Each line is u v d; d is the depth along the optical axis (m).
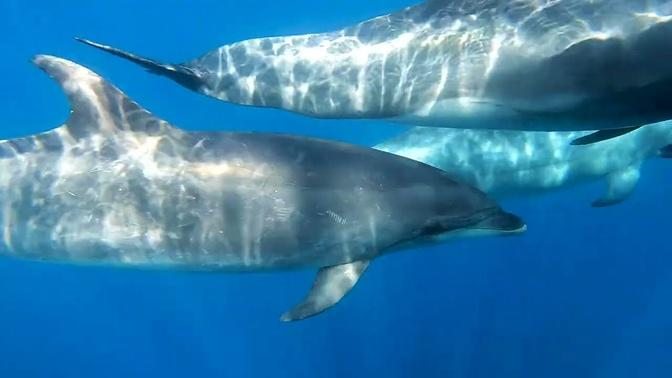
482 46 1.96
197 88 2.26
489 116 2.02
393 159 2.00
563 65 1.88
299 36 2.19
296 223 1.89
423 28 2.05
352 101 2.11
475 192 2.00
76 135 1.96
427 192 1.95
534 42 1.91
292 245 1.92
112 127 1.95
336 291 1.96
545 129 2.06
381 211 1.92
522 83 1.93
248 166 1.90
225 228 1.88
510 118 2.01
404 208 1.94
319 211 1.90
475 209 1.97
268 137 1.96
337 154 1.96
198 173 1.89
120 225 1.92
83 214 1.93
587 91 1.89
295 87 2.16
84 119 1.95
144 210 1.90
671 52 1.80
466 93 1.99
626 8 1.85
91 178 1.92
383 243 1.97
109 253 1.94
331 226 1.91
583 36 1.86
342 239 1.93
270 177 1.89
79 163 1.94
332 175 1.92
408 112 2.08
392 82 2.06
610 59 1.84
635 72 1.84
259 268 1.96
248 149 1.92
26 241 1.99
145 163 1.91
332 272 2.00
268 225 1.89
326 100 2.14
